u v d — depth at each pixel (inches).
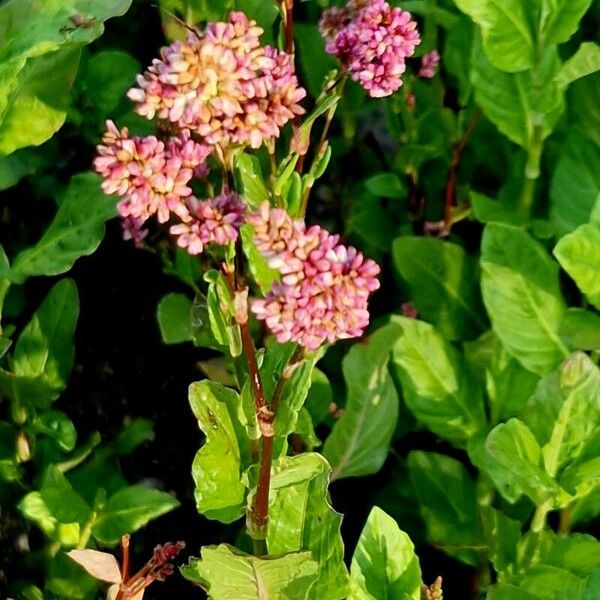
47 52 15.8
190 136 13.7
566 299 19.2
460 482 18.2
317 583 15.1
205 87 12.1
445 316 19.1
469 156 20.6
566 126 18.9
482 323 19.2
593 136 18.1
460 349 19.5
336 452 17.3
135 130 19.3
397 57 14.3
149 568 15.2
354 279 12.2
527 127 18.0
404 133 19.8
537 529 16.8
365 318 12.3
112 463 18.6
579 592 15.9
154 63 12.5
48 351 17.3
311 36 19.8
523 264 17.3
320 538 15.1
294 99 13.0
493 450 15.8
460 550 18.0
